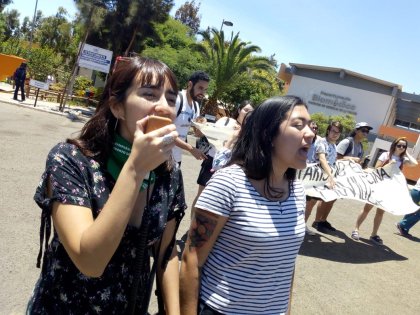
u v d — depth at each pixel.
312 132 1.92
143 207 1.48
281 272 1.91
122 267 1.41
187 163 10.95
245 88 26.44
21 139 9.02
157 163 1.21
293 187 2.06
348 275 5.28
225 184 1.86
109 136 1.40
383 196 6.60
